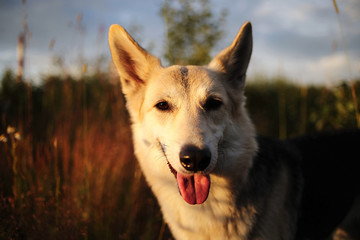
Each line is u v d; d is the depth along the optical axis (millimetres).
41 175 601
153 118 475
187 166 402
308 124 1141
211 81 477
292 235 489
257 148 476
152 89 490
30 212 543
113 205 604
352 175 549
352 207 555
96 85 1066
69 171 656
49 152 668
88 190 575
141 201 641
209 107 463
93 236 557
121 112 841
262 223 454
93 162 648
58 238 524
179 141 413
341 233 603
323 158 550
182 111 452
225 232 450
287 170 504
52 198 556
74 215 554
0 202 532
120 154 705
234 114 494
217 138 441
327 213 525
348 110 940
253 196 452
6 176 587
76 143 688
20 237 519
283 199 477
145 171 497
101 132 774
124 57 517
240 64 515
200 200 421
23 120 778
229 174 450
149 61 522
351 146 573
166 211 485
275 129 1168
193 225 455
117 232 585
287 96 1311
